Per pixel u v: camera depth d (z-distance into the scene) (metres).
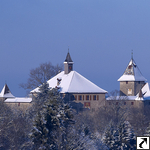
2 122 106.38
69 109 104.25
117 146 131.25
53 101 99.31
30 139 96.94
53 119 94.31
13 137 103.25
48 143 92.38
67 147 96.69
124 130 133.50
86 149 108.62
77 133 105.62
